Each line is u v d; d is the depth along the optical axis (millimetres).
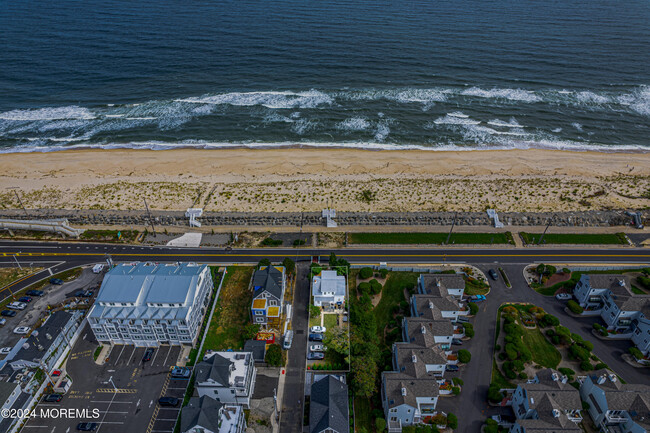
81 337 102562
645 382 92750
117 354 98688
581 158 186875
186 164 180250
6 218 143125
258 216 144625
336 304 110438
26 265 123875
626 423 80812
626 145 198250
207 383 83688
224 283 117562
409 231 138250
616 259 127062
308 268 123500
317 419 77438
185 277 102250
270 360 93812
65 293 114062
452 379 93062
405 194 159375
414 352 90375
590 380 86812
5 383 85438
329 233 137500
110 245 131750
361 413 87312
